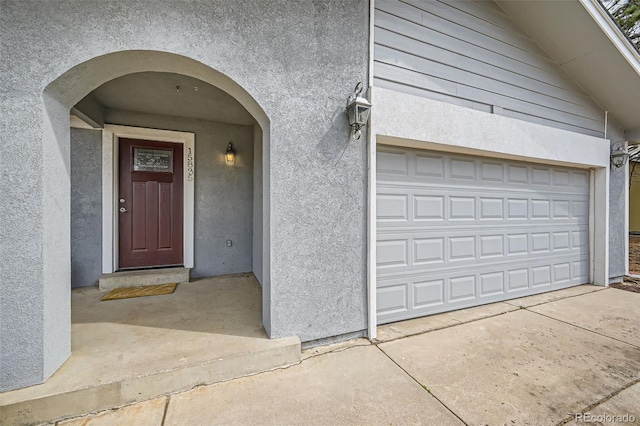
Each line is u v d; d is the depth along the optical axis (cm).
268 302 262
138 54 215
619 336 310
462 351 274
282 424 180
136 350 232
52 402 179
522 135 408
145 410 190
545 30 419
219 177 504
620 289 496
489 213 414
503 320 353
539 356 267
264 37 248
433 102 333
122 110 437
